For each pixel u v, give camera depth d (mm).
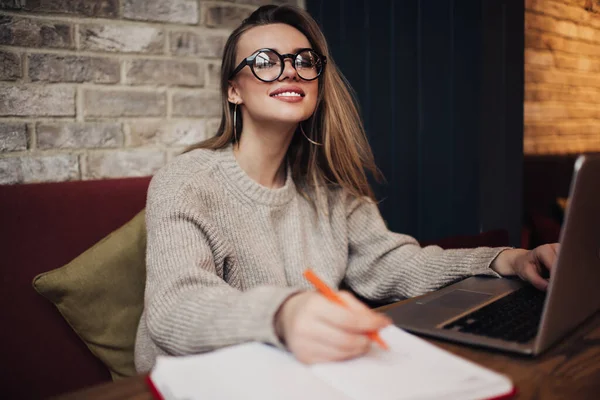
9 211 1312
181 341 770
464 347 758
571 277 740
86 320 1332
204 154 1271
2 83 1611
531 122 1842
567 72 1774
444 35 1857
